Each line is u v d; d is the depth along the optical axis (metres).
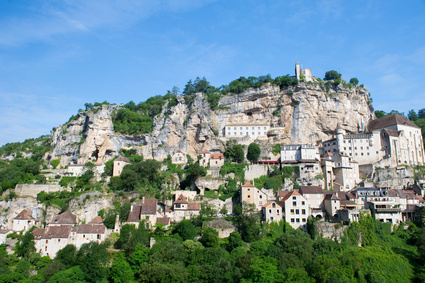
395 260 124.88
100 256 123.12
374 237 137.12
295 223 144.25
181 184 185.00
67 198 168.50
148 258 119.25
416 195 163.12
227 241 133.88
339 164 184.62
